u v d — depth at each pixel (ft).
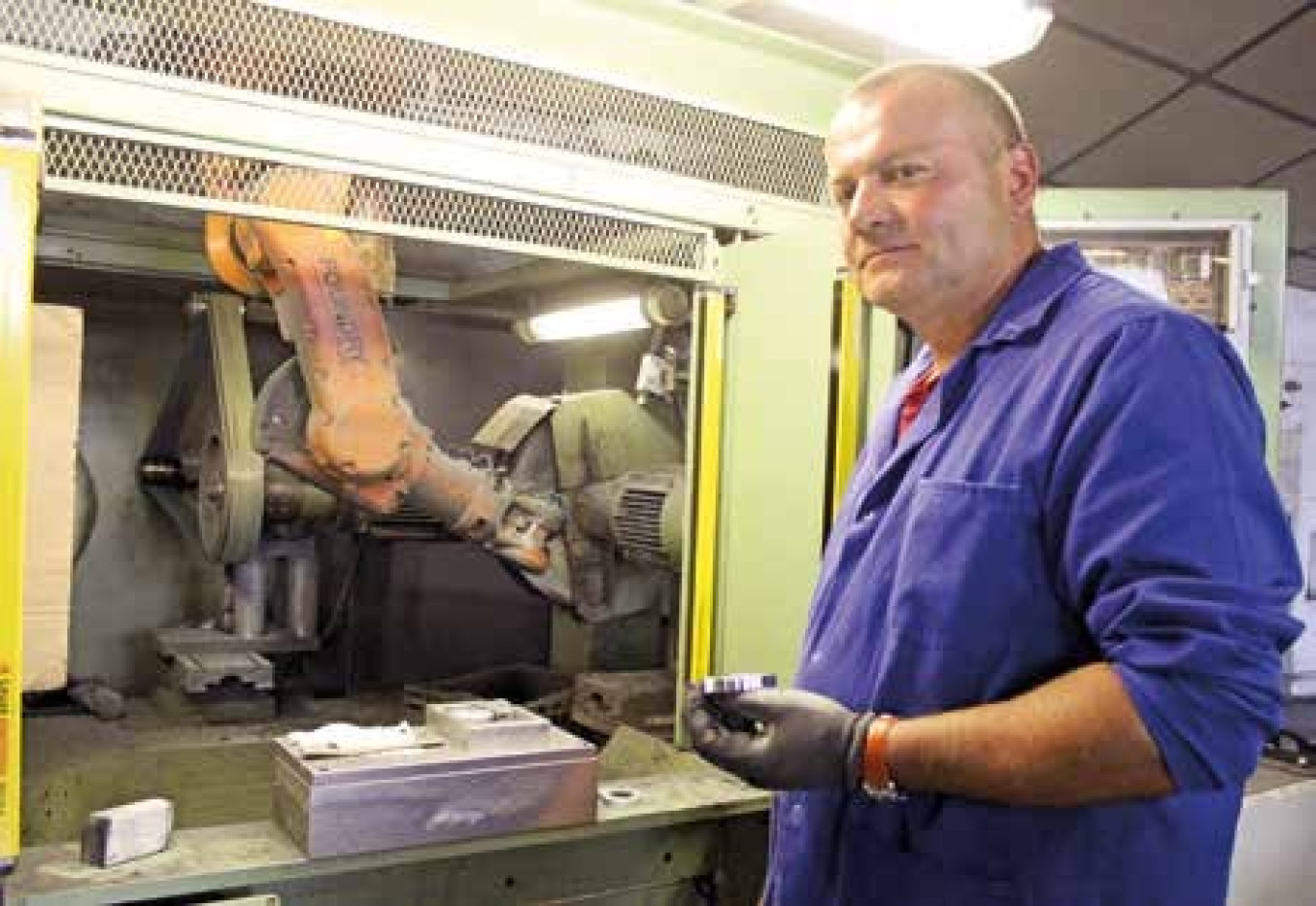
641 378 8.09
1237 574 3.02
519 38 6.40
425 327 12.18
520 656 12.75
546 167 6.48
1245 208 7.11
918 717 3.38
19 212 4.61
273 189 5.84
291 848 5.32
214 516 8.77
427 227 6.24
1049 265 3.92
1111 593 3.13
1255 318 7.10
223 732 8.79
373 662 11.80
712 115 7.08
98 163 5.40
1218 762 2.87
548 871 6.27
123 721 9.09
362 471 7.09
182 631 9.84
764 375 7.07
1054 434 3.43
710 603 7.29
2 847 4.48
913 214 3.76
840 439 6.56
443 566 12.25
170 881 4.94
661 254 7.04
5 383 4.54
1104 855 3.35
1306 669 18.21
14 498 4.55
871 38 8.15
